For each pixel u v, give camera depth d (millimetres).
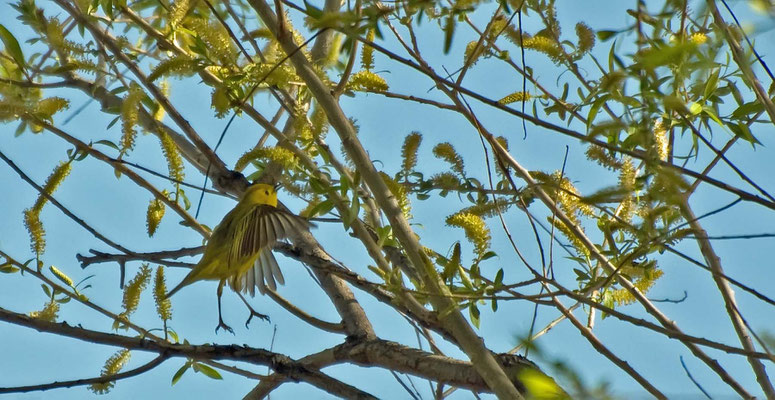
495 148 8492
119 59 9117
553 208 8344
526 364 7961
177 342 9367
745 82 7629
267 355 8766
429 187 8844
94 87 9672
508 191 8383
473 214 8156
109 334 8492
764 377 8336
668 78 6934
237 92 8820
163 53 10398
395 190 8133
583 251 8688
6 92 8641
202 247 10188
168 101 9500
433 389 9094
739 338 8547
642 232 7074
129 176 9570
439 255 8406
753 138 7457
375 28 7062
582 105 7875
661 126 7812
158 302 9016
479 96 7742
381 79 9023
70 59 9383
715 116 7344
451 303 7277
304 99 9422
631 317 6875
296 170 8500
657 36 6898
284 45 7707
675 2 6863
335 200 8242
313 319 9633
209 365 9656
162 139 9273
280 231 9211
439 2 7418
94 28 9086
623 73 6656
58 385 8242
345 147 7684
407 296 7867
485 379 7211
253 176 10312
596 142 7184
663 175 6617
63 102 8984
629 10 7781
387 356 8867
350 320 9383
